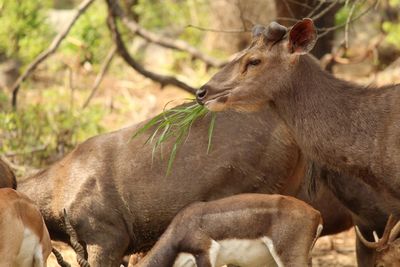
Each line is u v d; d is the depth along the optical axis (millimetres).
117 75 25891
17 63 25422
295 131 11523
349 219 13734
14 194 10984
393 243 12406
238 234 11836
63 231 12781
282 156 12398
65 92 23484
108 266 12500
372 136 11211
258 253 11914
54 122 18969
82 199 12508
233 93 11352
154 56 27453
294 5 16812
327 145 11367
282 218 11711
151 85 25375
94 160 12672
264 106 11523
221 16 26312
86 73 25297
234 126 12430
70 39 21641
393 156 11086
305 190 12844
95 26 22562
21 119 18500
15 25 22578
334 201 13461
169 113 12945
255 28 11758
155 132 12141
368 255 13203
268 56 11320
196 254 11898
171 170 12469
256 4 23844
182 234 11984
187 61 26531
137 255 13250
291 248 11703
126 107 23359
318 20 17484
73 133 18906
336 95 11406
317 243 15945
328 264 14953
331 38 18062
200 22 28016
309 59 11500
